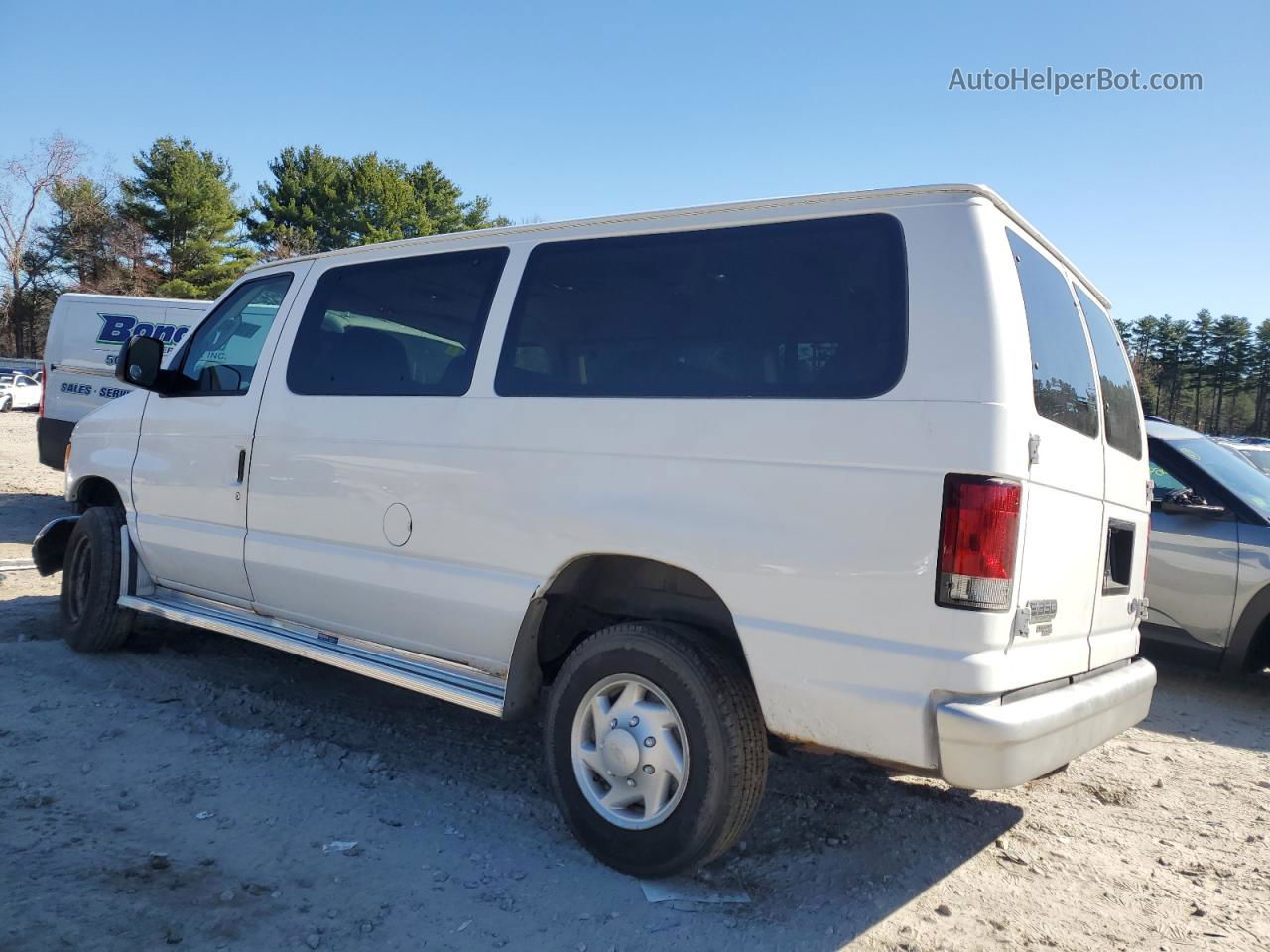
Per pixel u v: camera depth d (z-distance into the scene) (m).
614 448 3.39
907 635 2.82
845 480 2.93
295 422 4.45
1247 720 5.97
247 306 5.06
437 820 3.68
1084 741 3.23
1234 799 4.57
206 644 6.01
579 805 3.40
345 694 5.20
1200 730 5.71
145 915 2.85
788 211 3.30
